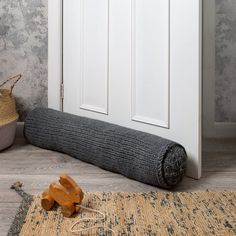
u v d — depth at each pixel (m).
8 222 1.01
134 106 1.62
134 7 1.58
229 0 2.15
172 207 1.10
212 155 1.77
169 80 1.45
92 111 1.85
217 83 2.21
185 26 1.37
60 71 2.00
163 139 1.34
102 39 1.75
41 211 1.06
